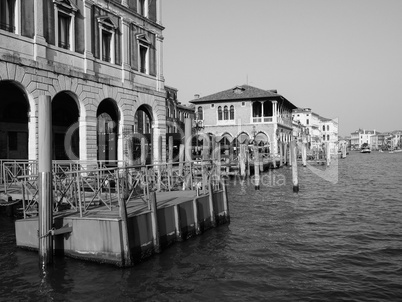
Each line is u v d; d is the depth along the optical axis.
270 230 15.30
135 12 24.86
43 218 9.95
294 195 25.56
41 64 18.09
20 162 16.62
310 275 10.38
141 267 10.17
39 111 9.87
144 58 26.39
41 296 8.73
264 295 9.10
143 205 12.11
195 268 10.59
